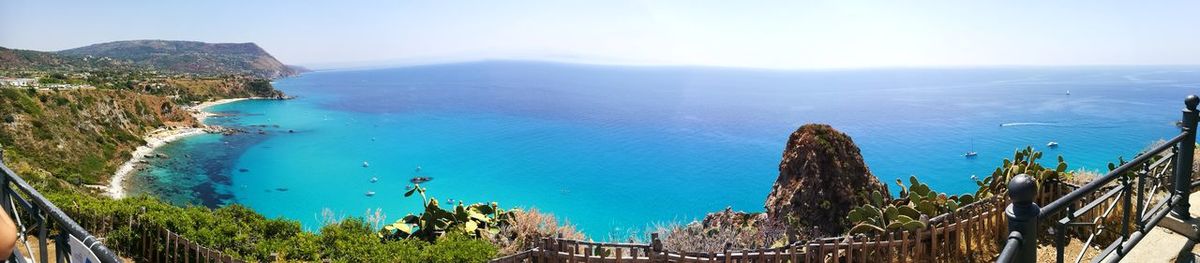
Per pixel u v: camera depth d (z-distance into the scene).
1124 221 5.19
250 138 119.94
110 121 106.56
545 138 124.56
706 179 82.06
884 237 9.20
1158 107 181.25
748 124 151.25
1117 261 5.10
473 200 70.31
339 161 94.69
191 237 10.79
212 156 98.19
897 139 115.75
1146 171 5.35
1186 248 6.14
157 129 120.00
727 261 9.12
